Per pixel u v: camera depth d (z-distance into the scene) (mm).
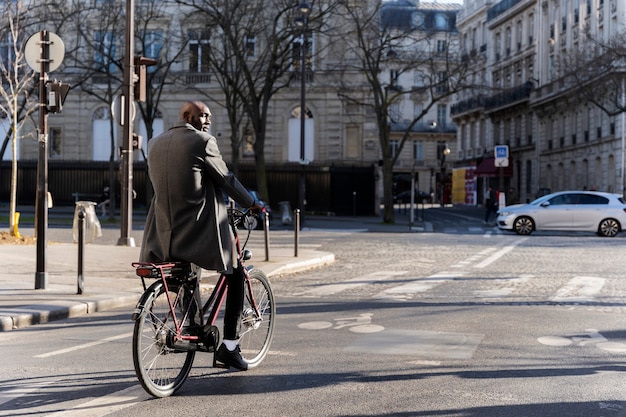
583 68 37500
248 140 42406
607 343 7363
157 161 5188
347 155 42312
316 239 24172
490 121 69188
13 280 11336
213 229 5191
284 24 38938
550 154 57594
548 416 4855
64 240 20641
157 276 5055
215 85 41625
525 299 10594
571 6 53219
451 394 5367
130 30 17094
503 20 65500
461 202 75625
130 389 5430
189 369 5512
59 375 5883
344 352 6820
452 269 14992
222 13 35156
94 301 9406
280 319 8680
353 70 41062
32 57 10344
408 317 8875
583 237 26109
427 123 84000
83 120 42531
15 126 19625
